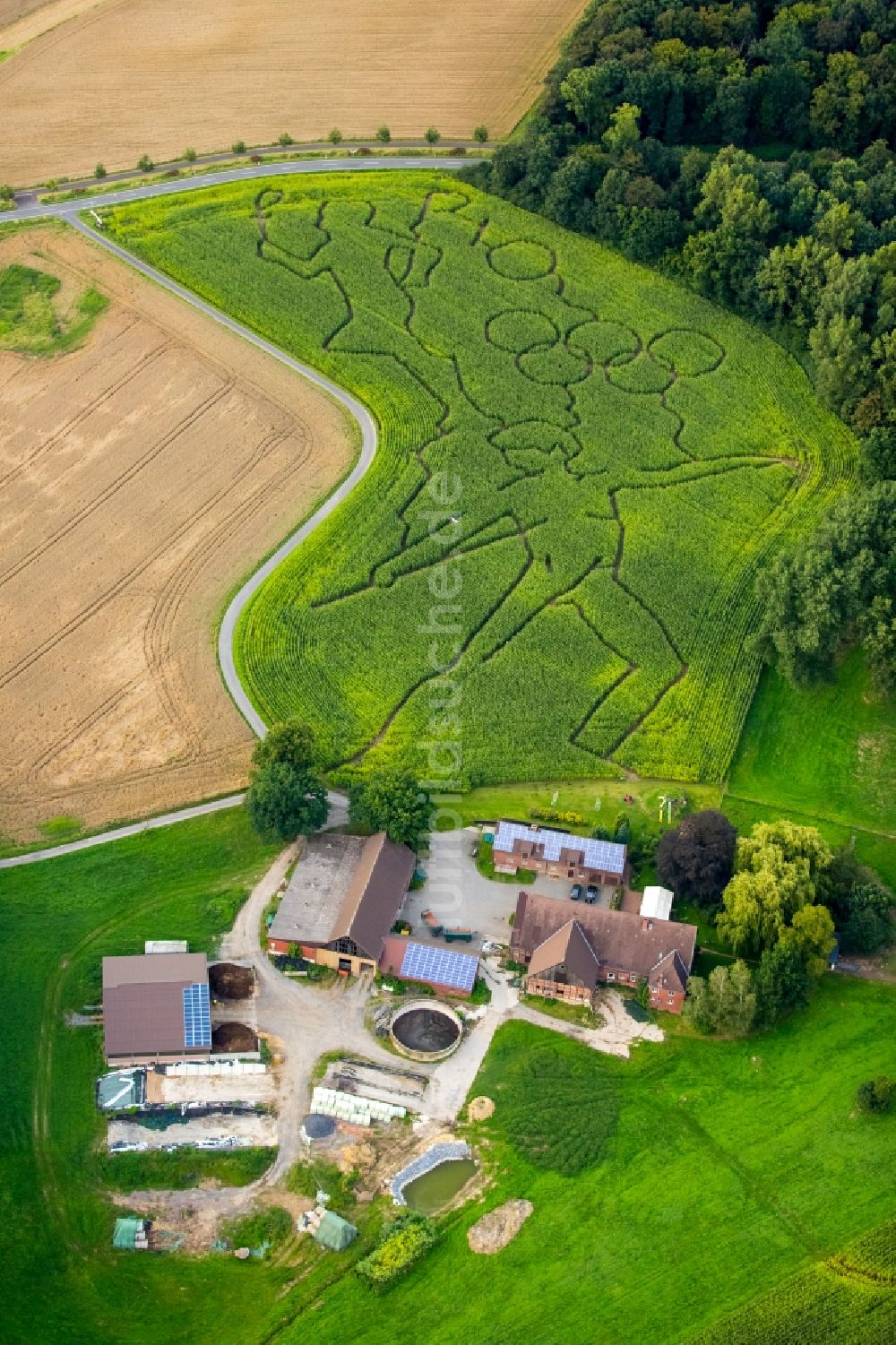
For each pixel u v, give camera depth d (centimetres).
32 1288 14012
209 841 17600
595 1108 15350
